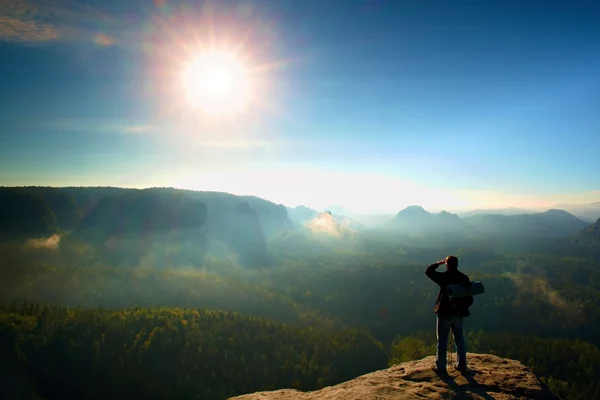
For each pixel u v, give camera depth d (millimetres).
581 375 120375
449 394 11281
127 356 105562
